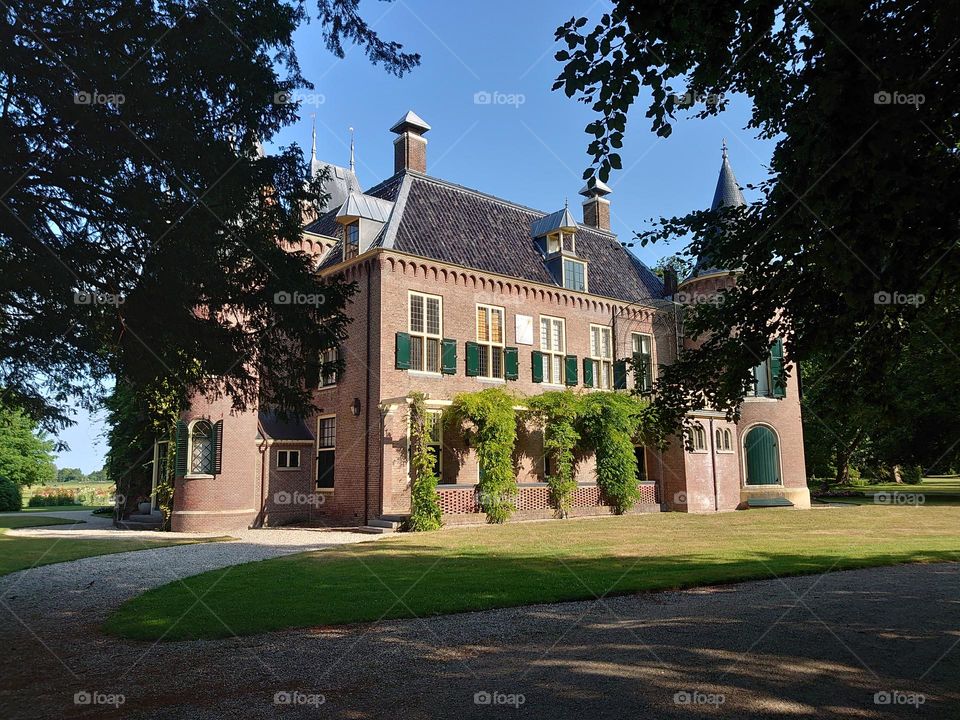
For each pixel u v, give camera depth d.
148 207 6.87
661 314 28.23
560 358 25.02
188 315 7.67
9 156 6.22
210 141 7.17
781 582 9.31
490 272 23.02
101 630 6.99
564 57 4.86
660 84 4.96
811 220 5.06
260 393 9.51
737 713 4.45
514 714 4.46
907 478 48.66
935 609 7.58
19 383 7.19
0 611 8.06
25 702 4.83
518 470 22.69
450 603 7.85
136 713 4.59
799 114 4.98
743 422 26.55
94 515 32.81
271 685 5.13
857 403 5.77
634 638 6.38
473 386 22.19
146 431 23.38
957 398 25.75
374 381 20.28
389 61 8.55
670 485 24.83
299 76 8.36
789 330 6.59
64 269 6.43
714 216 6.96
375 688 5.04
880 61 4.03
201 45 6.95
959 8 4.03
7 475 44.66
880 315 5.02
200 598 8.37
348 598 8.20
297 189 8.34
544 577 9.58
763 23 4.63
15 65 5.93
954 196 4.04
